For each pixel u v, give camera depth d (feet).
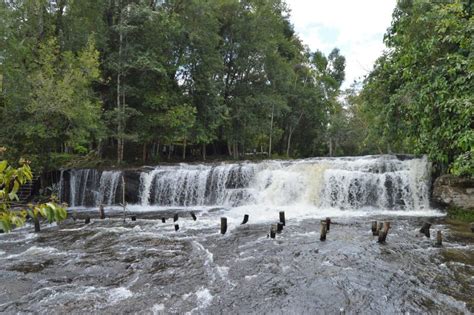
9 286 22.74
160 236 35.32
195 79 87.35
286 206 54.29
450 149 41.11
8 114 59.62
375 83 54.75
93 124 64.44
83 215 51.47
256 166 62.34
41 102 55.98
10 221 9.50
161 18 76.48
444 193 44.65
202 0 84.94
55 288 22.38
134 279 23.68
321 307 18.60
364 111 61.62
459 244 29.68
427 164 49.83
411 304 18.67
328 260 25.76
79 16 72.33
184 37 84.48
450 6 34.35
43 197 62.80
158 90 81.20
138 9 72.74
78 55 67.62
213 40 88.43
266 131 108.17
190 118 80.94
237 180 61.87
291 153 140.97
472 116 32.89
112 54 73.97
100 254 29.58
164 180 63.77
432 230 35.17
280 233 34.91
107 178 64.75
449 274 22.72
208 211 52.60
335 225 38.45
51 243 33.78
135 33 77.66
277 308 18.71
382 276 22.45
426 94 39.37
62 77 61.46
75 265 26.84
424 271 23.27
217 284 22.33
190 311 18.80
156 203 63.46
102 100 76.43
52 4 69.51
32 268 26.32
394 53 50.83
